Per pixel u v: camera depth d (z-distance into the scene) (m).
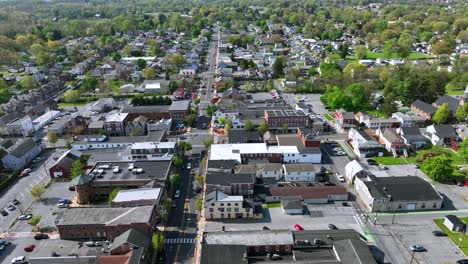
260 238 102.75
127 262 91.69
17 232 114.62
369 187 126.81
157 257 102.88
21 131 189.12
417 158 160.00
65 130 193.00
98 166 143.38
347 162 158.50
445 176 139.75
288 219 119.38
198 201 125.38
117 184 133.00
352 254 95.25
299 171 140.75
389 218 119.69
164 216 118.75
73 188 140.00
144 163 145.62
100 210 112.81
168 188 136.12
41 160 164.62
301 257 98.12
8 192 138.62
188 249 106.25
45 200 132.62
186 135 188.12
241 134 175.50
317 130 191.50
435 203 123.75
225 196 121.38
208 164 145.88
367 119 195.62
